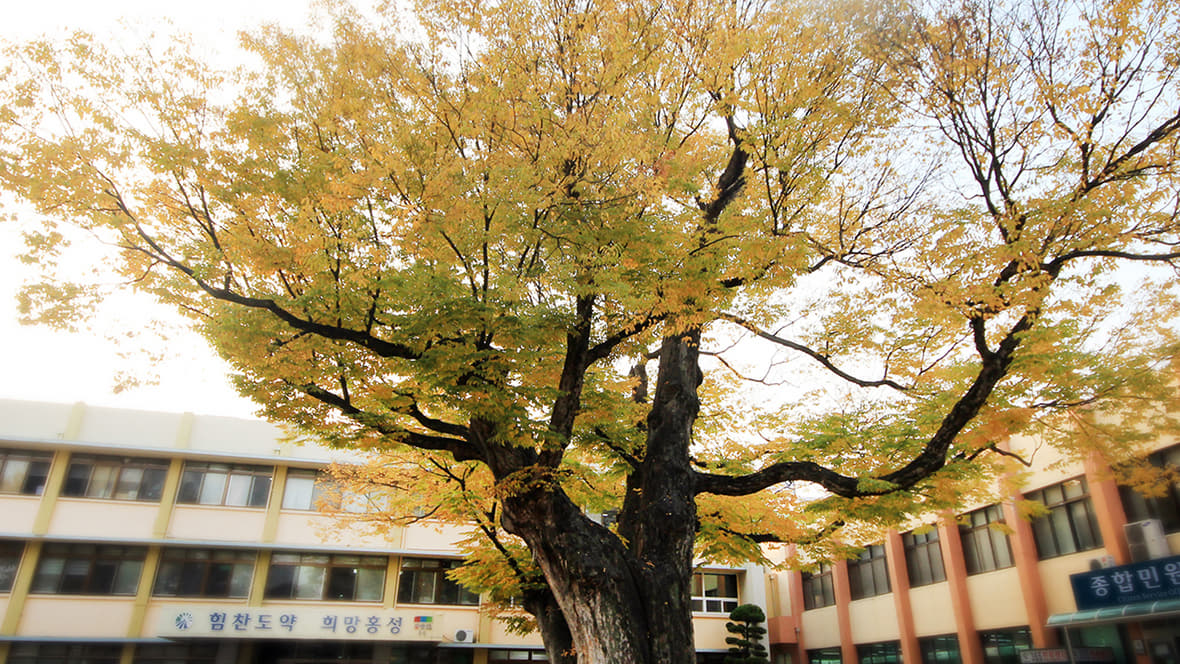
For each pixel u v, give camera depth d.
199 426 20.78
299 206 6.24
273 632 18.44
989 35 6.97
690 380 9.35
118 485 19.78
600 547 7.69
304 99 6.64
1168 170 6.66
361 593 20.62
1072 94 6.73
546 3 7.23
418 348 6.59
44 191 5.75
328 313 6.55
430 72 6.92
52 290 6.16
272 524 20.33
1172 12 6.37
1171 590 11.65
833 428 10.34
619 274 6.66
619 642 7.22
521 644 20.92
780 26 7.34
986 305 6.90
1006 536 17.20
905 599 20.80
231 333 6.42
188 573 19.55
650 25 7.43
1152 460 12.56
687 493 8.48
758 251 6.85
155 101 6.01
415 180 6.17
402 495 12.22
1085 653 13.12
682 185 6.57
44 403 19.80
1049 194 6.93
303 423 7.42
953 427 7.62
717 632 24.08
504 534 12.02
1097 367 8.79
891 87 7.33
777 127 7.03
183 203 6.35
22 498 18.92
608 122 6.65
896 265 7.28
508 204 6.15
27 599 18.11
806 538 10.95
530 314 6.46
